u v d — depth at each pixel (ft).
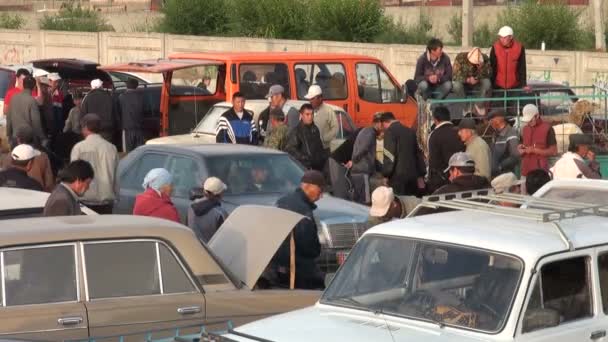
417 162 57.06
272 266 38.24
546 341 25.54
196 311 31.07
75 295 29.94
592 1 153.79
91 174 39.32
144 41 150.61
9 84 90.22
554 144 56.44
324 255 47.14
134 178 54.08
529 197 31.83
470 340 25.04
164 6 172.55
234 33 158.10
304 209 39.45
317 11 151.53
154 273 30.96
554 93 76.59
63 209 38.50
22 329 29.09
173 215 41.24
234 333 25.77
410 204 49.80
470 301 25.93
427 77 70.79
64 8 202.90
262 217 35.63
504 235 26.89
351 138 61.72
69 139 74.64
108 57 155.53
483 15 163.84
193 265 31.48
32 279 29.68
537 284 25.75
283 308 32.32
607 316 27.12
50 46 161.58
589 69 115.75
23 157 47.44
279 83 77.20
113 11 210.38
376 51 128.98
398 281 27.25
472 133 52.44
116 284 30.45
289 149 58.59
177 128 76.95
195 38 146.20
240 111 64.95
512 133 56.80
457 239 26.89
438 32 168.35
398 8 174.60
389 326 25.99
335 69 79.30
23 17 200.44
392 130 56.70
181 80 76.89
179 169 52.06
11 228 30.71
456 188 44.62
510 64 69.92
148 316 30.42
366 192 57.16
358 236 48.01
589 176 49.67
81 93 89.15
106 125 77.41
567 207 29.89
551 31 142.51
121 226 31.09
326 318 26.73
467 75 69.36
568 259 26.48
